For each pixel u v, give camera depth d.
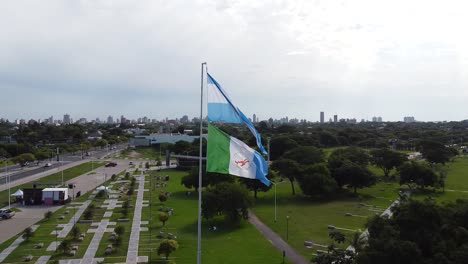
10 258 62.22
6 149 195.75
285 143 185.38
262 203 108.12
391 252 38.22
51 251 65.75
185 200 112.12
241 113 33.88
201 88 32.97
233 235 76.19
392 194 118.81
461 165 174.12
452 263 36.34
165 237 74.06
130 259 61.91
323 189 109.38
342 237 50.44
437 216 41.88
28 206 104.69
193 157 176.00
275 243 70.88
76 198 115.50
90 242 71.12
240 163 33.50
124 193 122.81
